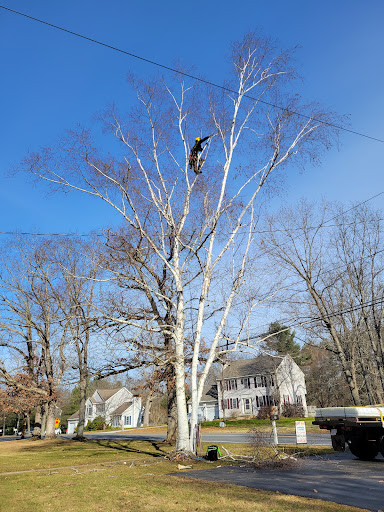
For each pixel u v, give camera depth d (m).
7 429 86.94
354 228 33.53
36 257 30.20
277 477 10.42
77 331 24.34
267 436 14.24
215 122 17.17
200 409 60.50
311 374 61.94
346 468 11.57
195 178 17.38
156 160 17.14
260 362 52.84
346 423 13.84
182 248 19.22
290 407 46.41
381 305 32.97
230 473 11.45
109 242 18.27
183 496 8.39
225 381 55.81
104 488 9.62
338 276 32.59
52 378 32.66
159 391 23.17
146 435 38.28
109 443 26.55
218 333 16.48
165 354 18.64
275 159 16.62
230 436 28.66
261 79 16.55
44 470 14.12
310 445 18.77
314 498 7.74
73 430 79.62
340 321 34.50
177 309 16.89
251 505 7.30
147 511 7.21
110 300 20.77
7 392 31.44
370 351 38.03
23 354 33.97
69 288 24.70
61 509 7.50
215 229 17.03
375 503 7.16
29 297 31.08
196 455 15.27
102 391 77.38
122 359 20.95
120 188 16.77
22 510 7.45
